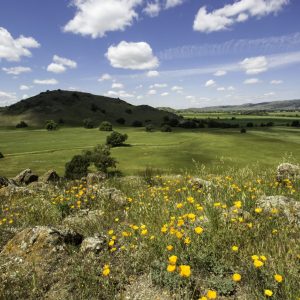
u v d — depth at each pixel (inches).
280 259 145.5
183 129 5172.2
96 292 145.9
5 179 560.1
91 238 196.2
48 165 2023.9
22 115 6471.5
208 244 163.9
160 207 247.4
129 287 149.4
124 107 7760.8
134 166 1903.3
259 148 2544.3
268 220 189.8
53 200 321.1
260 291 129.5
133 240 189.6
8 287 154.9
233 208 207.0
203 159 2078.0
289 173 309.0
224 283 136.9
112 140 2933.1
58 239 197.6
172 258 138.1
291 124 5915.4
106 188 355.6
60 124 5895.7
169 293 140.4
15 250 196.7
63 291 150.7
